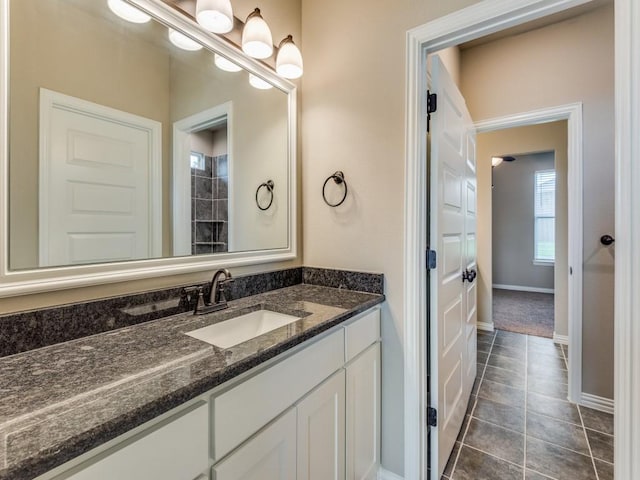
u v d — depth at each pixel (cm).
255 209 154
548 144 341
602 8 206
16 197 82
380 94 148
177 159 123
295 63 146
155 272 111
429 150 153
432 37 133
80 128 96
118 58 105
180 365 73
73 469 50
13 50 82
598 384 208
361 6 154
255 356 79
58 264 90
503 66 239
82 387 63
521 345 318
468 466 157
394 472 145
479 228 376
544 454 165
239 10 140
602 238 206
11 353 78
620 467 100
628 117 97
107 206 103
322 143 169
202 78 131
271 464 86
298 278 173
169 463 62
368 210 152
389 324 146
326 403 109
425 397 142
